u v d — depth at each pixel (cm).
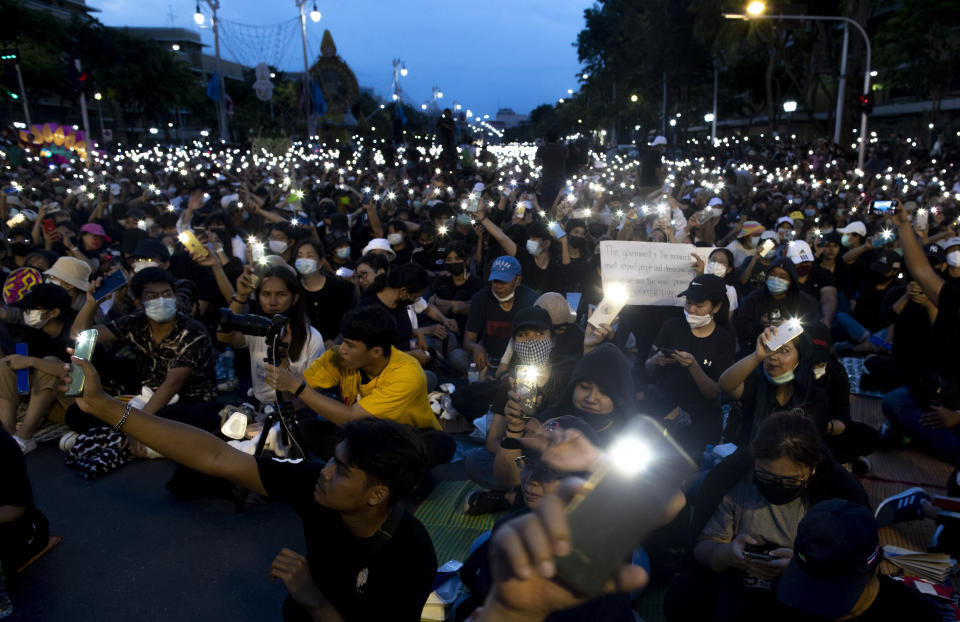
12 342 593
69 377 210
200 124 7988
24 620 357
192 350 519
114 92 5497
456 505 477
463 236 920
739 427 465
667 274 657
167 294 494
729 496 303
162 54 5847
